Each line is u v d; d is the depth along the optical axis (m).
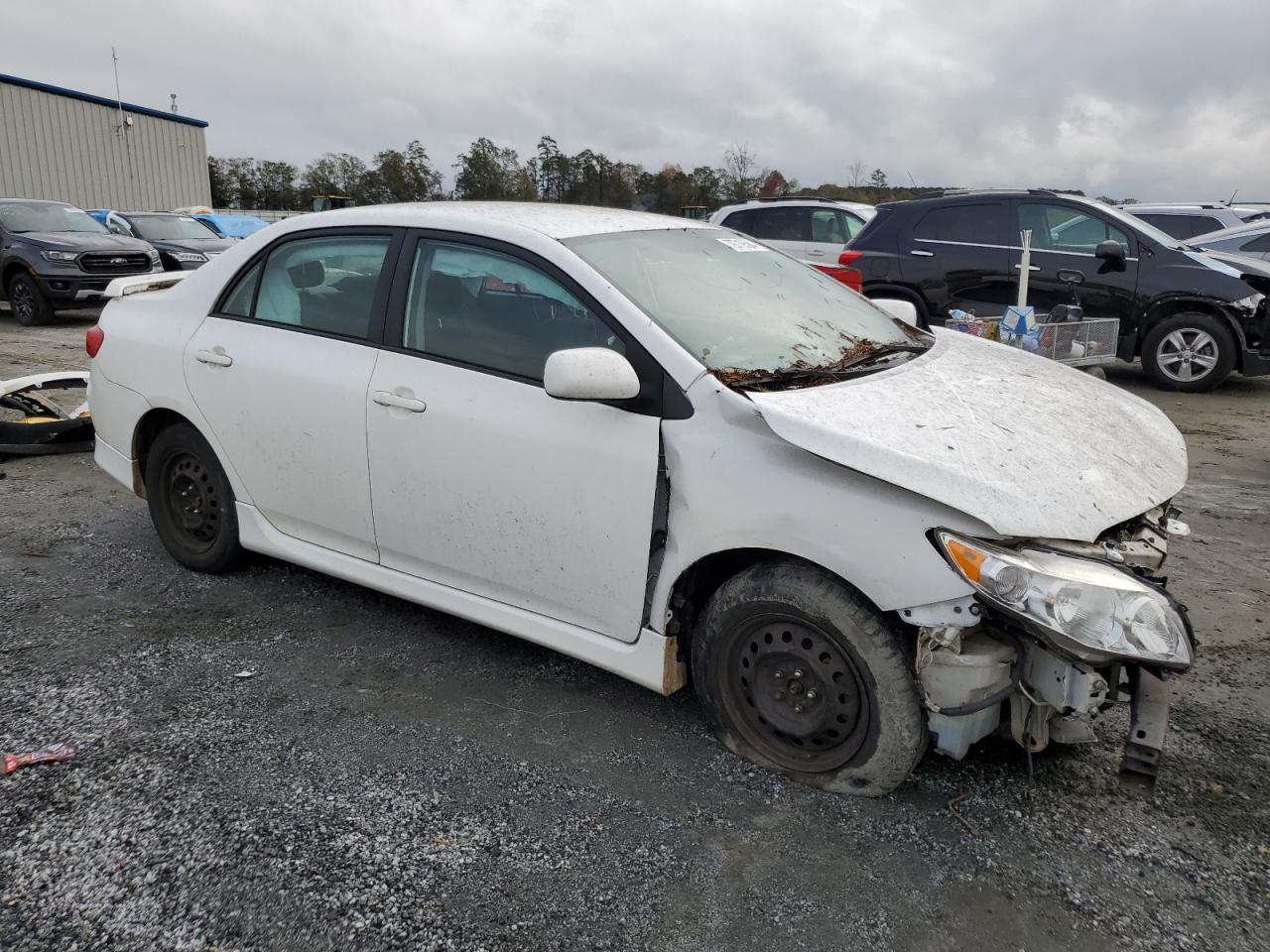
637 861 2.64
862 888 2.55
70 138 32.81
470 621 3.77
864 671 2.79
